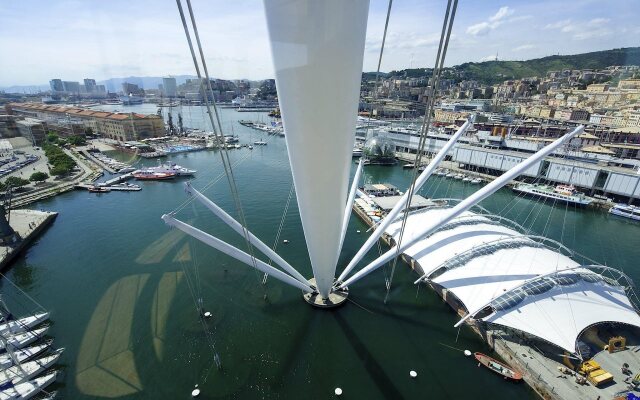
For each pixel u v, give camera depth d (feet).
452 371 101.76
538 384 94.68
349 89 61.21
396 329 117.60
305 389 95.30
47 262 163.73
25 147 400.47
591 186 270.67
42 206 241.55
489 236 146.51
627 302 114.32
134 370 100.68
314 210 86.07
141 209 233.35
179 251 169.99
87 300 133.69
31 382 93.50
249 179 306.14
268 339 112.37
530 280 113.60
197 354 106.22
